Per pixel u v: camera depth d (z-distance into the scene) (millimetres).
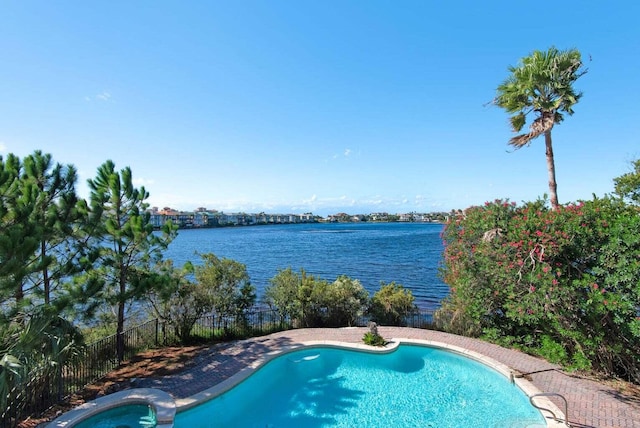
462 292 13398
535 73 13406
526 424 8391
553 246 10188
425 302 27359
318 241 94062
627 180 15516
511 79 14562
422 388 10680
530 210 11898
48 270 10086
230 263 16016
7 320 8141
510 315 11477
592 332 10250
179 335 14828
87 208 10797
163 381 10477
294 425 8852
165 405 8938
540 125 13625
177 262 50531
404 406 9680
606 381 10133
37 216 9016
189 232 159125
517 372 10773
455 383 10961
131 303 12688
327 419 9117
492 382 10836
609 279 9203
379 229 173375
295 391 10602
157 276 12109
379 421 8984
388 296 17656
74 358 9453
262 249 72438
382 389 10688
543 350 11844
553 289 9789
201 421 8977
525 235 10797
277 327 16375
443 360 12633
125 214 12578
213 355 12625
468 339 14086
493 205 13250
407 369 12016
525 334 13078
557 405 8805
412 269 44250
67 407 8953
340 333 15109
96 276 10367
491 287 12664
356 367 12164
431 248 71000
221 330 15609
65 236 10258
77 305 9906
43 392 8805
